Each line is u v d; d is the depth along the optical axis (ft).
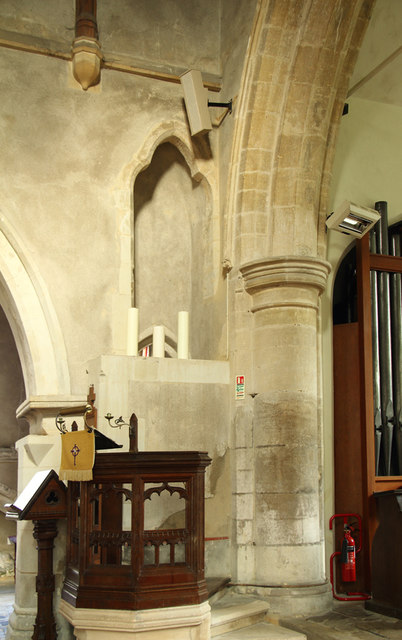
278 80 22.16
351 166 25.23
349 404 23.58
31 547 20.06
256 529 21.02
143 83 23.73
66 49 22.80
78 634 15.39
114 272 22.58
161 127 23.67
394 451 23.36
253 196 22.39
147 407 20.36
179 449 20.71
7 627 20.61
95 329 22.08
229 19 24.36
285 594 19.88
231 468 21.62
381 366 23.67
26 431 35.94
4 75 22.16
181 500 20.30
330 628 18.40
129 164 23.21
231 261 22.56
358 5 21.68
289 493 20.62
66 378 21.36
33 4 22.67
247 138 22.35
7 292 21.74
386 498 20.30
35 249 21.77
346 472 23.25
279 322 21.42
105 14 23.49
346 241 24.71
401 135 26.25
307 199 22.44
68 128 22.68
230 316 22.43
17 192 21.81
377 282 24.36
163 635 15.14
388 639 17.35
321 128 22.48
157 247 25.16
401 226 26.21
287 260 21.11
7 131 21.97
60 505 19.12
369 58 23.97
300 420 20.98
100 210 22.71
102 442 16.56
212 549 20.99
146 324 24.59
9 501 34.45
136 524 15.43
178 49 24.36
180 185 25.54
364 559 21.90
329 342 23.85
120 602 15.08
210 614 16.87
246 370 21.89
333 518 22.82
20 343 22.38
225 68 24.39
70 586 16.30
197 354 24.56
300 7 21.65
